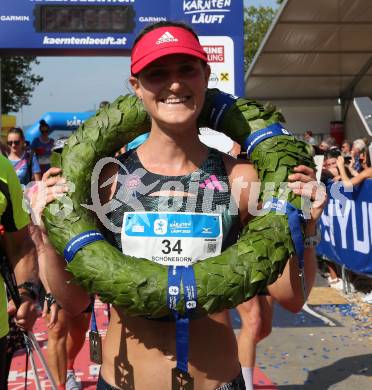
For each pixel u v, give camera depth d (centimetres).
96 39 720
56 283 218
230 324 214
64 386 378
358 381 437
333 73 1884
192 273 182
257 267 184
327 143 1244
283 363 477
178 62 188
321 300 670
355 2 1373
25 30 716
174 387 197
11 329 278
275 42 1612
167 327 203
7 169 271
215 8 673
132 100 228
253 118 220
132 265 185
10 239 276
